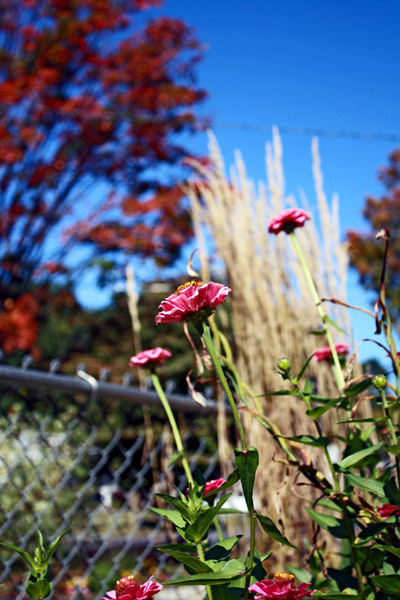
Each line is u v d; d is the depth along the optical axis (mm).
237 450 672
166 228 6133
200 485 750
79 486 2031
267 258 1635
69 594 1805
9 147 5887
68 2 6328
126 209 6230
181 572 1665
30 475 1960
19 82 5949
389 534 861
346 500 880
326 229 1606
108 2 6371
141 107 6348
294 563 1348
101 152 6480
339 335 1542
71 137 6297
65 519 1487
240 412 1537
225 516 1477
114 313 6906
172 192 6215
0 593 1619
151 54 6492
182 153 6535
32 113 6188
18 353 6027
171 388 1505
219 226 1706
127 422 1534
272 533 692
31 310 6117
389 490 842
